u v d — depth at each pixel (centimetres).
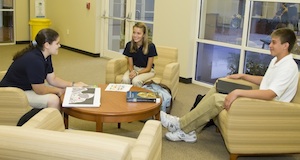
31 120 183
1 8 809
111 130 338
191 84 540
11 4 823
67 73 571
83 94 287
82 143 119
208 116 291
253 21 462
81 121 358
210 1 511
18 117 257
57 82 315
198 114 296
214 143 317
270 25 444
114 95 298
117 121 257
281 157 296
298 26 415
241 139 261
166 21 563
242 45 476
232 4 482
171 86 388
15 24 834
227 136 261
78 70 596
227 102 256
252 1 457
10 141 123
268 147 265
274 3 435
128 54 405
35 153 121
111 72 394
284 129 262
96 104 267
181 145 309
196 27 530
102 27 718
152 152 178
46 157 120
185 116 308
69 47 802
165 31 568
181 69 549
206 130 346
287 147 267
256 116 255
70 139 121
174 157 286
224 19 496
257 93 254
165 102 356
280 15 431
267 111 254
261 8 450
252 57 473
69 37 797
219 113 283
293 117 259
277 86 258
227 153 298
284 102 258
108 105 270
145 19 626
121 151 116
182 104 430
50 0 843
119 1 673
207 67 535
